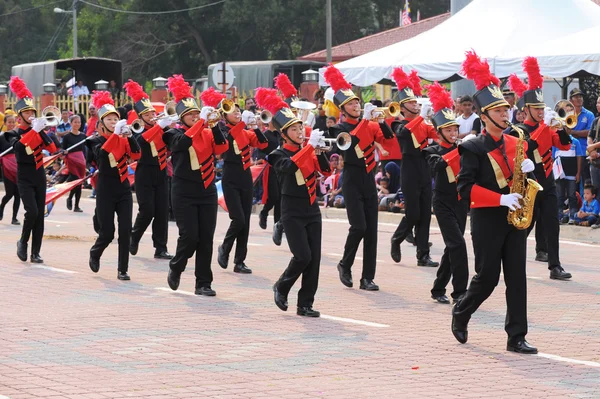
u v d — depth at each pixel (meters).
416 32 51.16
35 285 15.39
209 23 71.31
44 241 20.75
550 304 14.01
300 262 12.90
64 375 9.96
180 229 14.41
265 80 44.25
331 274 16.67
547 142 15.77
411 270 17.08
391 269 17.17
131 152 15.77
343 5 68.50
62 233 22.20
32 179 17.38
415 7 73.69
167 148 16.16
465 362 10.59
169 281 14.64
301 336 11.87
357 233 14.95
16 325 12.39
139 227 18.17
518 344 11.03
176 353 10.95
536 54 21.67
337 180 25.95
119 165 15.80
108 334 11.89
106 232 16.05
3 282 15.64
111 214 15.97
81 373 10.04
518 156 10.77
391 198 24.73
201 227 14.40
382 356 10.85
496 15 24.36
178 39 72.62
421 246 17.42
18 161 17.31
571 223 21.48
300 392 9.38
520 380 9.86
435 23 51.22
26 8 93.75
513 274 10.97
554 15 23.91
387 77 24.45
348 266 15.30
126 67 73.19
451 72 23.30
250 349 11.16
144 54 73.19
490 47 23.16
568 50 21.19
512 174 10.83
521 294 10.99
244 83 45.28
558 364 10.52
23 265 17.36
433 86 14.59
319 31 68.50
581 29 23.66
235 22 68.31
